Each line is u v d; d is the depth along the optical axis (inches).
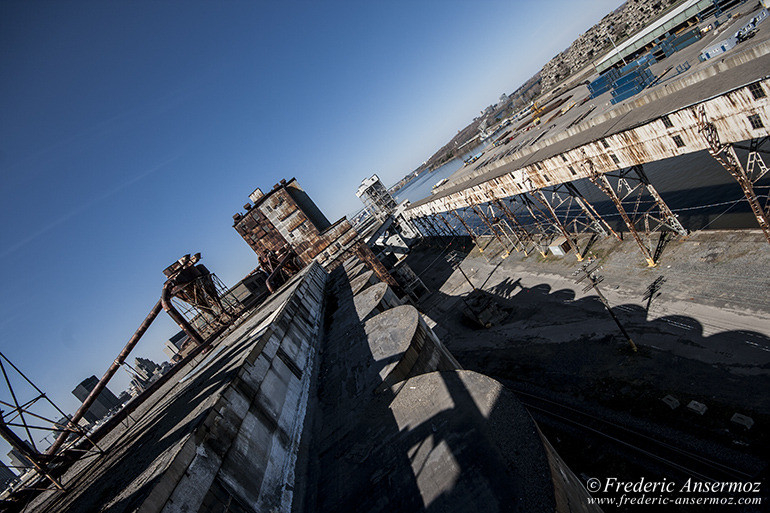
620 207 893.8
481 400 253.8
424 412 278.2
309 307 723.4
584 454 531.8
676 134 685.9
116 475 269.9
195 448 223.0
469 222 2834.6
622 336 705.0
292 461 303.0
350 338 538.0
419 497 212.2
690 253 808.9
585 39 6186.0
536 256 1315.2
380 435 285.7
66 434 415.2
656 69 2245.3
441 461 225.8
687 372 557.6
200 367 577.0
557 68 6973.4
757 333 545.3
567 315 874.1
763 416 440.1
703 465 429.7
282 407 354.6
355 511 231.1
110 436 486.9
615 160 840.9
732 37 1600.6
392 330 464.8
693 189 1216.8
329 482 272.7
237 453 254.5
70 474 370.3
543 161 1032.2
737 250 721.6
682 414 501.7
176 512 182.2
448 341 1089.4
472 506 188.9
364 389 371.2
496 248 1649.9
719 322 604.7
